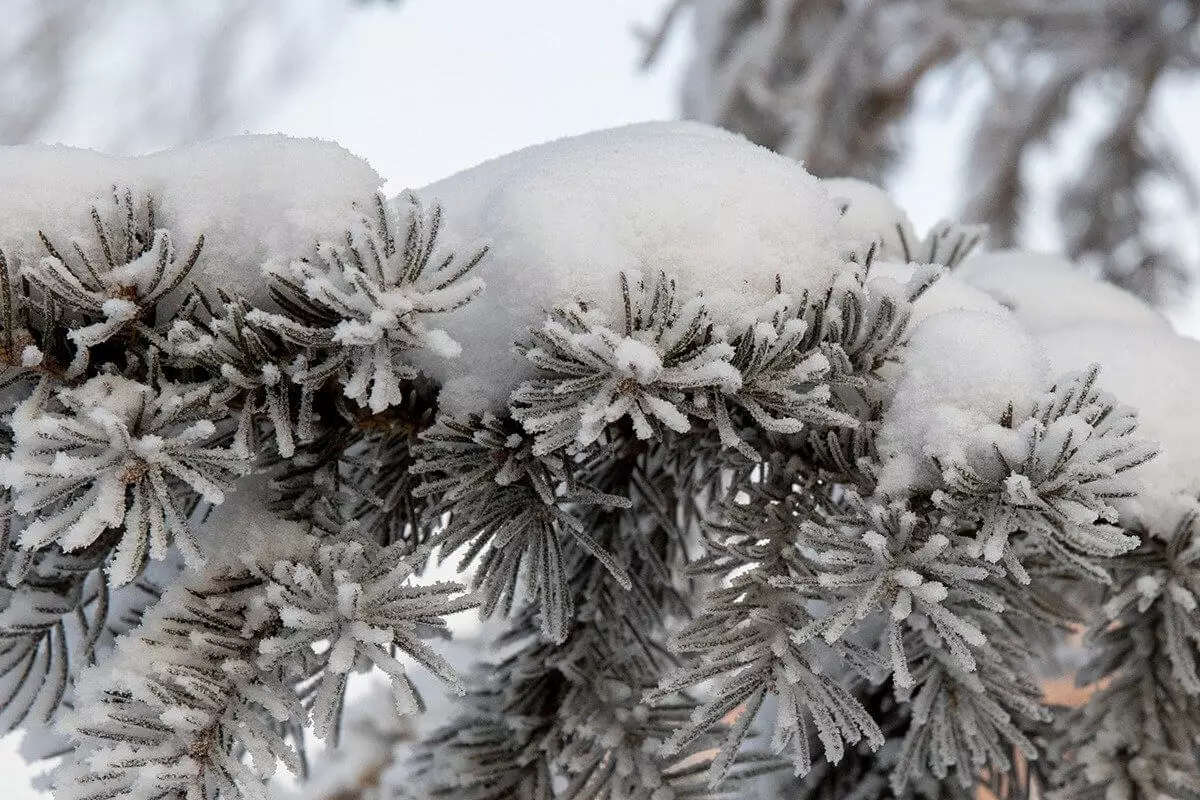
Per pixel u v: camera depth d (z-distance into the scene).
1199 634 0.78
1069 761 0.81
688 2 1.96
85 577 0.76
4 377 0.72
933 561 0.72
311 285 0.71
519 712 0.81
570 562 0.80
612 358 0.71
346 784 1.34
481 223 0.75
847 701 0.73
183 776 0.71
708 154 0.76
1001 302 0.88
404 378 0.73
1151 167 2.66
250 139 0.75
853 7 2.17
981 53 2.31
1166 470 0.79
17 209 0.73
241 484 0.75
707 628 0.74
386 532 0.77
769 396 0.73
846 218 0.85
